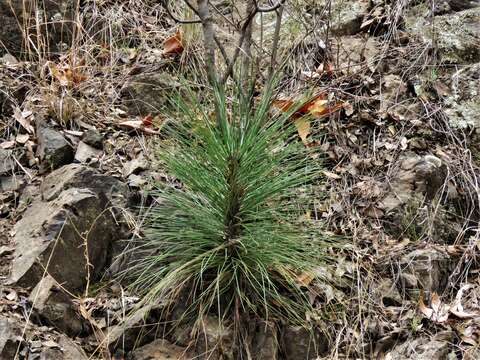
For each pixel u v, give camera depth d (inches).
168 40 100.0
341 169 89.3
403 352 73.5
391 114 94.7
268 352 71.9
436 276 80.6
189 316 73.2
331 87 97.2
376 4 108.5
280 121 77.4
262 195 74.7
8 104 89.6
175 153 76.8
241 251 74.5
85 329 72.1
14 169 84.0
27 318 69.6
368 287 78.7
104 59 100.2
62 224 74.6
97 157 85.1
